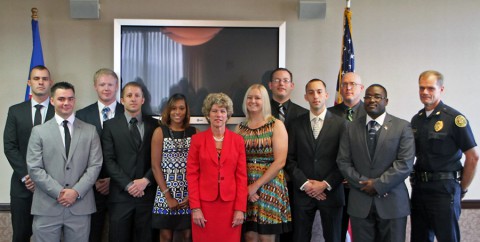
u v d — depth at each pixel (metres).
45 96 3.40
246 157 3.04
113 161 3.17
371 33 4.11
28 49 3.99
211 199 2.86
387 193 2.83
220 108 2.90
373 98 2.87
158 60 3.95
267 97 3.09
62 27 3.99
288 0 4.06
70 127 3.01
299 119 3.28
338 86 3.86
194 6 4.04
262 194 2.99
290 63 4.08
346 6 3.93
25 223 3.36
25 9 3.99
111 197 3.19
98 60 4.02
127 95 3.22
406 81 4.12
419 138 3.10
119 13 4.02
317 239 4.02
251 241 3.05
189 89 3.97
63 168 2.94
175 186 3.12
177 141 3.16
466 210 4.08
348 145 2.98
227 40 3.98
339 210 3.12
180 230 3.22
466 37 4.12
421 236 3.17
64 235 2.97
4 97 3.98
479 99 4.11
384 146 2.84
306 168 3.14
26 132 3.30
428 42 4.12
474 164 2.99
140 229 3.21
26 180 3.23
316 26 4.08
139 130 3.28
